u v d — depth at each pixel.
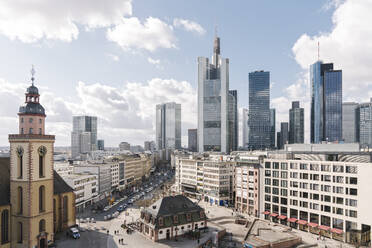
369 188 83.25
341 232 88.38
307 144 128.75
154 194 171.75
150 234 85.69
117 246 78.06
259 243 80.81
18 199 73.25
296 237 86.81
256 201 118.69
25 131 74.56
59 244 78.88
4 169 78.06
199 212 95.31
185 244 80.75
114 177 178.75
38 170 74.38
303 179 100.75
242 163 129.75
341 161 98.81
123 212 120.56
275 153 116.31
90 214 117.38
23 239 71.75
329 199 93.06
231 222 110.19
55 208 88.12
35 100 78.44
